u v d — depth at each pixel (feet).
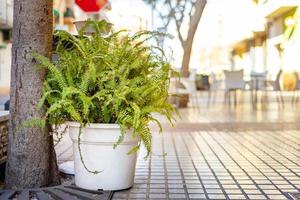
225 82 30.83
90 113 9.05
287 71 50.49
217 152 13.78
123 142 9.02
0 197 8.65
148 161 12.39
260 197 8.92
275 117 24.86
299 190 9.39
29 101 9.29
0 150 9.72
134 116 8.55
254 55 70.08
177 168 11.49
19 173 9.27
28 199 8.53
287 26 50.88
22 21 9.34
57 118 9.34
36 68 9.30
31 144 9.32
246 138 16.76
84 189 9.16
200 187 9.62
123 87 8.97
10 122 9.38
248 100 42.47
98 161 9.05
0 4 29.27
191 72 33.68
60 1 37.93
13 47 9.43
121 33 9.91
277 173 10.91
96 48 9.75
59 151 13.89
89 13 23.70
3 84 31.73
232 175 10.72
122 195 8.99
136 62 9.25
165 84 9.70
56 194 8.83
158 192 9.22
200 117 25.38
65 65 9.43
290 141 15.93
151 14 33.30
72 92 8.71
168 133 18.31
